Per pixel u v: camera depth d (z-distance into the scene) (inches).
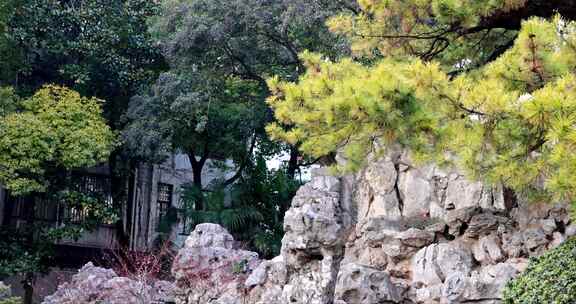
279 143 940.0
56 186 829.8
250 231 808.9
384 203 462.0
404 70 311.3
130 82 898.1
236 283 482.3
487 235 414.3
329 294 423.2
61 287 558.6
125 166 908.6
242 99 912.9
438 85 295.6
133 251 821.9
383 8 409.4
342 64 362.9
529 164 293.6
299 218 438.6
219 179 914.7
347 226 468.4
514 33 449.4
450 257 410.3
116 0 885.8
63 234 817.5
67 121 786.2
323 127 332.8
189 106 815.1
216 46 826.2
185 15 844.6
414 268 420.8
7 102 776.3
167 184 1027.9
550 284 322.0
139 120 846.5
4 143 732.7
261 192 850.1
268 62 858.1
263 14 792.9
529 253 395.9
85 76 856.9
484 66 413.4
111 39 866.8
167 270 788.0
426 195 454.9
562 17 380.5
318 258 438.3
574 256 327.6
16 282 908.0
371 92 308.8
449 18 396.5
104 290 528.1
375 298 402.3
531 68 301.9
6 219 914.1
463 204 439.5
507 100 284.2
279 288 446.3
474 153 301.1
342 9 781.9
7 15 799.7
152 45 894.4
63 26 863.7
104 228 965.2
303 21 773.9
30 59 898.1
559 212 397.7
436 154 325.1
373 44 433.1
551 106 264.2
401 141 328.8
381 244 441.1
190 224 872.9
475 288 378.3
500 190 426.9
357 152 346.0
